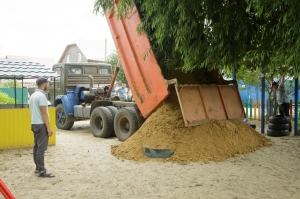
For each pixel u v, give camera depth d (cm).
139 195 484
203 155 677
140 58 786
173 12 593
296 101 1018
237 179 553
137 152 718
